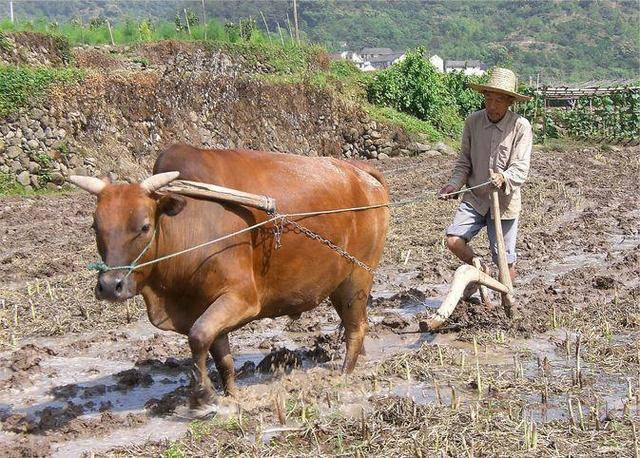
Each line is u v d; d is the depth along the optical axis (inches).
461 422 235.8
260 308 253.1
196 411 243.6
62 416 252.2
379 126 1266.0
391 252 500.7
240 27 1365.7
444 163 1133.7
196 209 237.3
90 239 572.1
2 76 844.0
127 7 7839.6
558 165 1036.5
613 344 315.3
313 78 1266.0
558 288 409.1
